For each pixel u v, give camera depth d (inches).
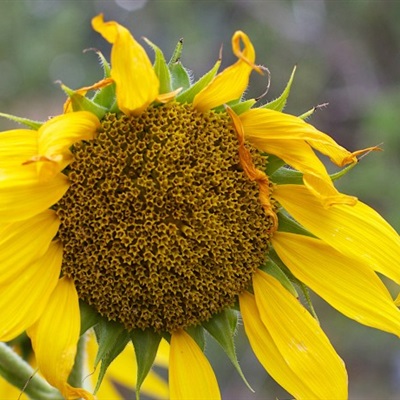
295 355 32.0
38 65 78.5
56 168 30.1
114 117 31.0
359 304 32.0
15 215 30.2
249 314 32.1
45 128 30.0
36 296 30.7
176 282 31.4
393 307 32.1
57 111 76.9
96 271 31.2
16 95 78.0
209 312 31.8
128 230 31.1
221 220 31.5
